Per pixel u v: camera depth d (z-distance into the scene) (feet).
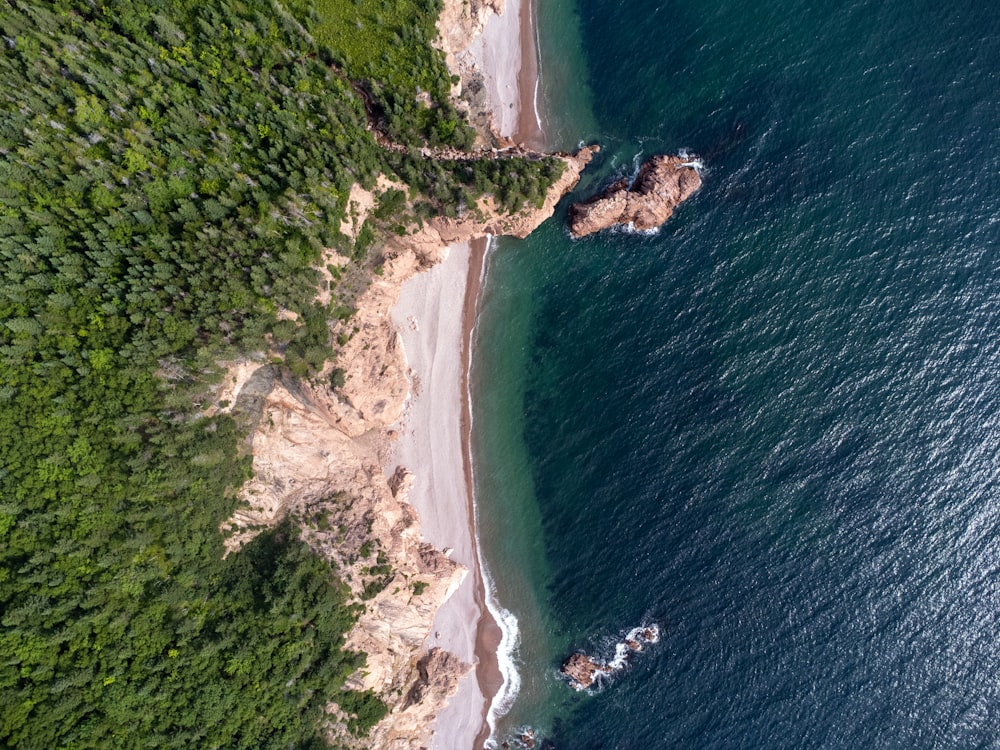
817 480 210.38
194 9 176.35
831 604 206.69
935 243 212.64
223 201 162.20
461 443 211.61
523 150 210.59
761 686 205.16
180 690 151.53
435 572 197.36
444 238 199.62
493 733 209.26
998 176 212.02
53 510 145.48
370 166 179.42
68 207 155.02
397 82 191.42
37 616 140.97
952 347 210.38
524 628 211.41
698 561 210.18
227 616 160.76
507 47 212.43
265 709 162.61
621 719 206.90
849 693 203.00
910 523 207.92
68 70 160.66
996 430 207.62
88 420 150.71
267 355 171.63
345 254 178.91
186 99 168.14
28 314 150.92
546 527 213.05
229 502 167.22
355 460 192.65
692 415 213.05
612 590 211.00
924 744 199.52
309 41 183.62
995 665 201.77
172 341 157.38
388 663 185.78
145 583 154.40
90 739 140.67
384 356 192.85
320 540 177.99
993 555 204.85
